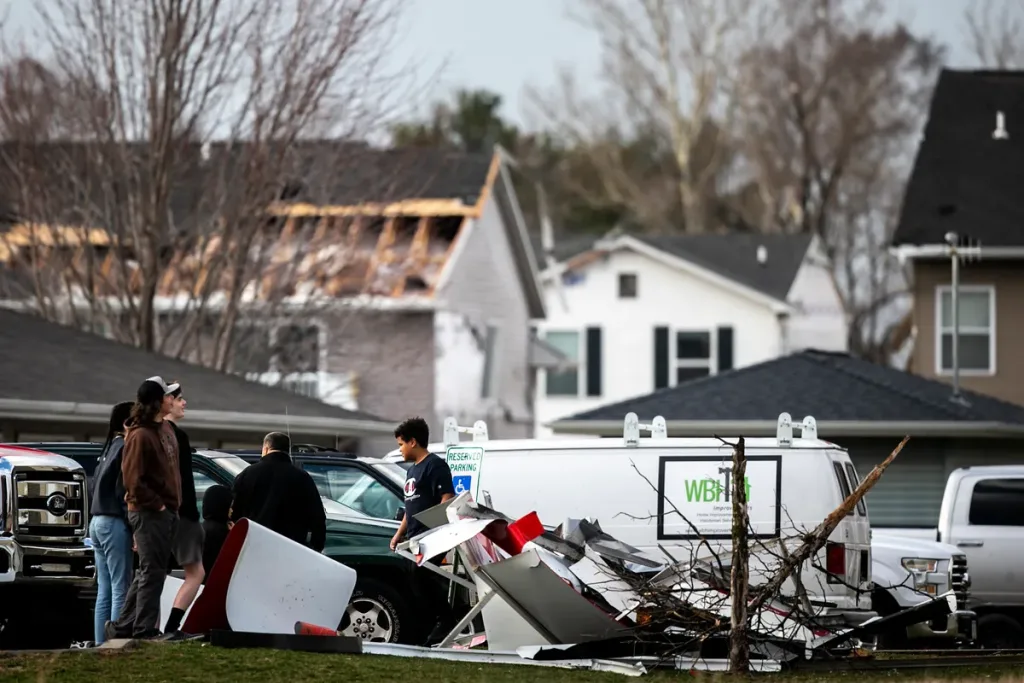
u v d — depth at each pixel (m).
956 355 102.88
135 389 72.31
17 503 43.94
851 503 39.56
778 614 41.50
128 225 92.38
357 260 100.50
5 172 92.56
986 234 122.75
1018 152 130.88
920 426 90.88
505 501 50.28
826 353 103.62
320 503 41.81
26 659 36.72
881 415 91.88
